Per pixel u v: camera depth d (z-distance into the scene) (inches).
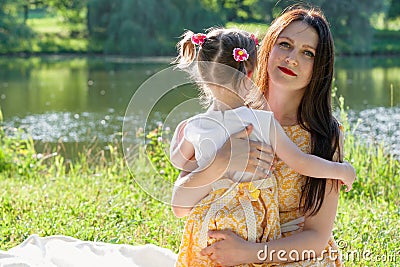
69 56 1493.6
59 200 243.4
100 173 310.2
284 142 133.8
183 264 136.3
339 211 233.1
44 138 553.6
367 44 1501.0
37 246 168.1
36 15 1883.6
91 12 1546.5
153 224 208.1
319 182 136.7
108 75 1077.8
